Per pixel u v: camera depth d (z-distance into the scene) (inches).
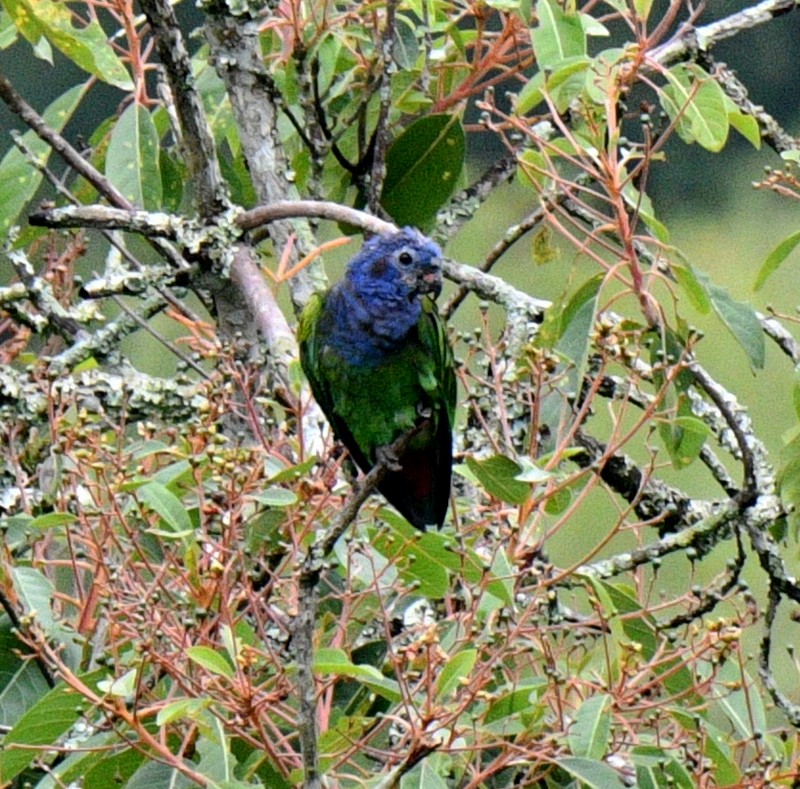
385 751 320.5
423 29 476.4
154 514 364.5
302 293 447.5
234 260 415.8
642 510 448.5
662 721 349.4
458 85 506.9
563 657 347.3
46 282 432.1
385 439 402.6
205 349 412.8
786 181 413.1
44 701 314.5
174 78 404.2
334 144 470.9
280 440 367.9
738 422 394.6
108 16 768.9
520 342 402.9
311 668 284.0
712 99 398.3
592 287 386.0
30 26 427.8
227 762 299.9
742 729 349.4
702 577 732.7
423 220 478.3
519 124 389.1
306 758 283.0
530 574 347.3
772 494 413.4
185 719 315.3
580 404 436.5
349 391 400.8
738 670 366.6
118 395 405.1
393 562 332.8
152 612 308.3
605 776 305.7
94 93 1065.5
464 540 340.2
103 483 337.1
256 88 450.0
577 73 393.1
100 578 336.2
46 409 391.9
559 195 435.2
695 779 337.7
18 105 431.8
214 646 319.6
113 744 312.0
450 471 385.4
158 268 414.9
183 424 384.5
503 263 896.3
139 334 722.2
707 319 860.0
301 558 332.2
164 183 478.0
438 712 295.3
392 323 390.0
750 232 1014.4
